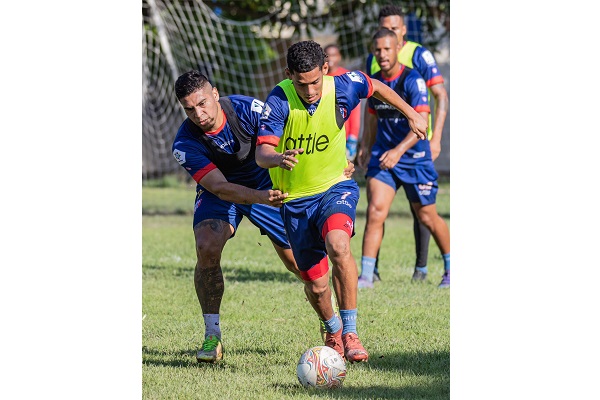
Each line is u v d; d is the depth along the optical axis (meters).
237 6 40.38
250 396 9.89
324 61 10.68
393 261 20.98
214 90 11.78
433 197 17.31
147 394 10.12
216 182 11.37
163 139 41.81
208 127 11.49
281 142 11.09
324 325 11.54
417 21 40.75
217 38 39.81
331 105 10.91
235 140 11.83
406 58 17.89
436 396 9.87
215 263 11.64
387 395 9.88
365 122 18.02
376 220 17.19
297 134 10.91
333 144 11.06
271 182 12.42
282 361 11.64
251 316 14.66
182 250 22.81
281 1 39.84
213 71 39.97
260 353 12.20
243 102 11.97
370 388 10.17
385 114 17.19
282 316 14.68
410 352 11.98
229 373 11.02
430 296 16.25
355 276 10.95
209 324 11.71
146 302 16.06
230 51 40.19
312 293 11.28
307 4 40.81
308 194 11.13
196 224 11.81
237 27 40.22
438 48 41.22
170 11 38.72
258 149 10.74
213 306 11.71
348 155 21.30
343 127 11.18
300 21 40.72
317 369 10.10
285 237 12.22
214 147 11.75
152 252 22.44
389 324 13.80
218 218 11.78
